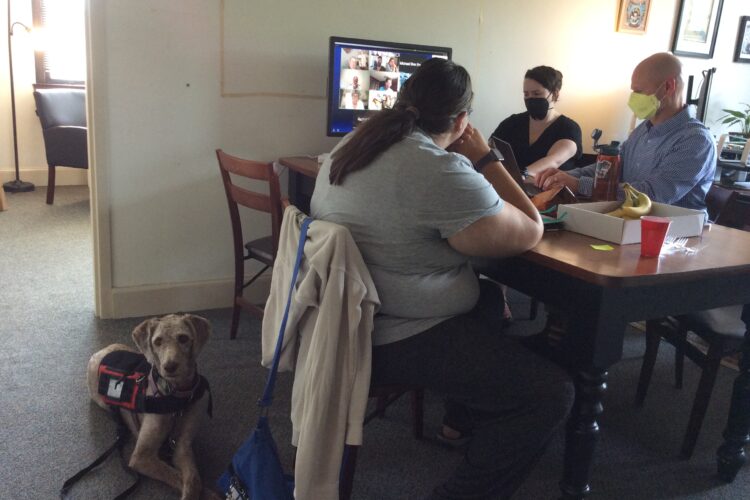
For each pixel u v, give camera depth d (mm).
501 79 3391
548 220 1688
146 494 1687
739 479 1928
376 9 2990
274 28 2814
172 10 2623
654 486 1865
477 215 1353
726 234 1754
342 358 1361
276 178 2225
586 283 1385
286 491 1449
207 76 2744
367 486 1784
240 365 2438
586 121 3717
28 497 1641
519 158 3064
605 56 3633
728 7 3979
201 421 1953
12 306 2836
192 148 2793
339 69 2725
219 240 2953
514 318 3068
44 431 1922
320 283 1373
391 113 1426
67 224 4184
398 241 1381
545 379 1360
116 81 2598
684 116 2197
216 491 1706
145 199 2760
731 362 2693
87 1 2492
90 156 2674
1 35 5066
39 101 4645
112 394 1781
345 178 1423
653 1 3672
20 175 5281
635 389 2445
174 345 1678
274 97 2889
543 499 1777
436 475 1852
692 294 1467
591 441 1474
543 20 3402
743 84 4238
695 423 1981
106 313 2775
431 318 1457
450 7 3150
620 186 2064
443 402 2270
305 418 1360
